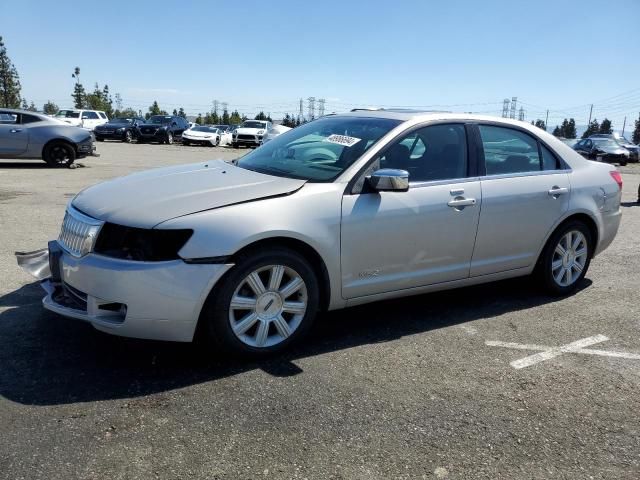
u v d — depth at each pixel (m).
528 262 4.95
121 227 3.39
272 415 3.06
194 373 3.49
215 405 3.13
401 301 5.01
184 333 3.43
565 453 2.87
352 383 3.47
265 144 4.98
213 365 3.61
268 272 3.64
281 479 2.55
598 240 5.41
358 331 4.30
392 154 4.13
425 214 4.16
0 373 3.37
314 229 3.70
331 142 4.34
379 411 3.16
